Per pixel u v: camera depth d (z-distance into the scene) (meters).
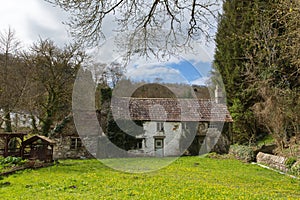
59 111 17.33
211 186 7.15
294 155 11.38
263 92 13.54
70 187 7.14
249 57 15.52
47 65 15.95
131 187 7.00
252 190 6.91
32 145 13.33
